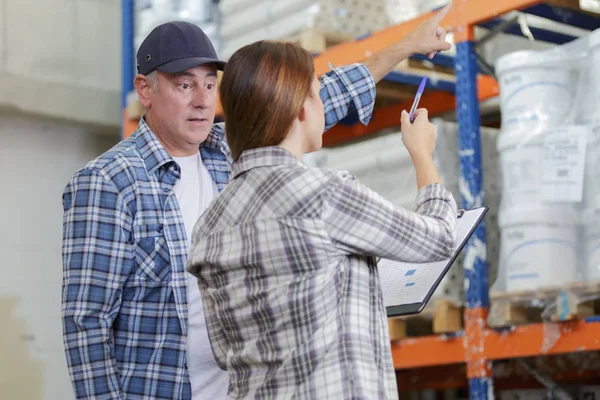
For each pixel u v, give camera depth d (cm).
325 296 187
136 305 259
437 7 470
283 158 196
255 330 194
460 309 449
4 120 740
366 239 189
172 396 257
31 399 721
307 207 187
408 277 230
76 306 252
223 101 201
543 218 386
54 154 766
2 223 729
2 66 715
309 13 501
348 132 637
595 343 370
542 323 393
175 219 265
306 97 199
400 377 583
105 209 256
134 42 697
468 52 443
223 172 283
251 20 541
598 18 492
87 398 250
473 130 440
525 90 401
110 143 807
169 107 270
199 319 265
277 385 188
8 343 716
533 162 394
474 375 421
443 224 198
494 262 478
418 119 219
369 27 524
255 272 192
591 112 378
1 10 720
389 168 490
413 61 535
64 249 257
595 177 373
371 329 193
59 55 752
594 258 370
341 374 184
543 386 527
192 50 271
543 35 532
